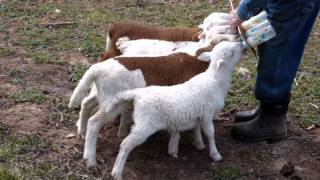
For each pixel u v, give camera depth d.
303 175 3.62
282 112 3.89
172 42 4.00
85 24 5.78
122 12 6.18
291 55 3.72
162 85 3.60
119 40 3.99
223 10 6.34
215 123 4.12
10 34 5.41
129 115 3.67
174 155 3.66
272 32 3.56
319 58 5.29
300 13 3.59
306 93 4.56
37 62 4.86
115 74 3.51
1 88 4.38
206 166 3.63
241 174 3.58
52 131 3.88
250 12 3.65
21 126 3.90
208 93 3.47
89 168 3.51
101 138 3.81
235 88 4.61
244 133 3.88
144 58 3.60
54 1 6.40
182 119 3.42
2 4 6.15
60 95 4.34
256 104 4.38
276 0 3.57
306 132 4.07
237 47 3.56
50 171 3.47
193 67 3.65
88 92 3.78
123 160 3.38
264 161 3.73
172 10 6.30
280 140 3.93
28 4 6.23
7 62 4.82
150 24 5.85
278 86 3.76
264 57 3.71
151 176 3.50
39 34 5.45
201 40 3.91
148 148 3.74
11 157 3.57
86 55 5.08
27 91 4.34
